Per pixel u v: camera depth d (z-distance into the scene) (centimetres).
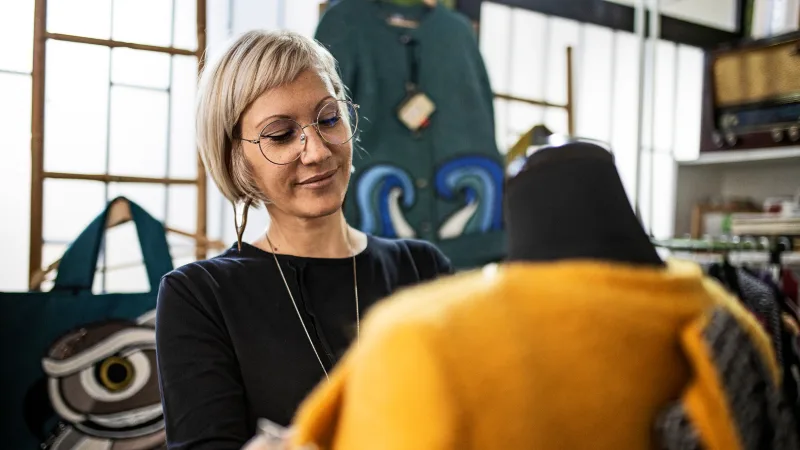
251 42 97
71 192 183
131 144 191
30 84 178
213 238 201
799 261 172
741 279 152
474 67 195
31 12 178
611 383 49
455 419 44
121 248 187
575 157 55
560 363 48
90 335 155
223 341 94
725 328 52
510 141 231
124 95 190
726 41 247
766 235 178
